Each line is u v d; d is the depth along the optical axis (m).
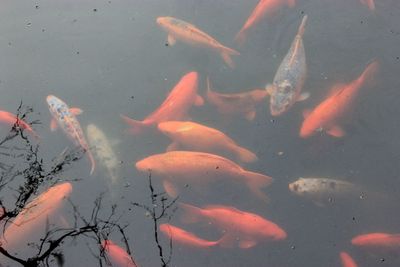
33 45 3.49
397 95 3.16
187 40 3.38
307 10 3.53
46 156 3.04
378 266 2.82
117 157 3.07
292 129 3.13
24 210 2.83
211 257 2.89
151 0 3.68
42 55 3.45
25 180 2.95
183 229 2.92
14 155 3.04
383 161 3.01
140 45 3.47
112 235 2.88
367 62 3.29
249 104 3.14
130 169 3.04
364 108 3.12
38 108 3.22
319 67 3.30
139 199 2.97
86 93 3.29
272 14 3.43
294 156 3.05
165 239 2.89
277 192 2.98
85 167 3.03
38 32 3.55
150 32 3.51
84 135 3.12
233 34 3.45
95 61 3.41
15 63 3.41
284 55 3.37
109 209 2.94
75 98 3.27
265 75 3.30
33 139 3.09
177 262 2.88
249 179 2.93
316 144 3.07
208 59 3.39
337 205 2.95
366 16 3.48
